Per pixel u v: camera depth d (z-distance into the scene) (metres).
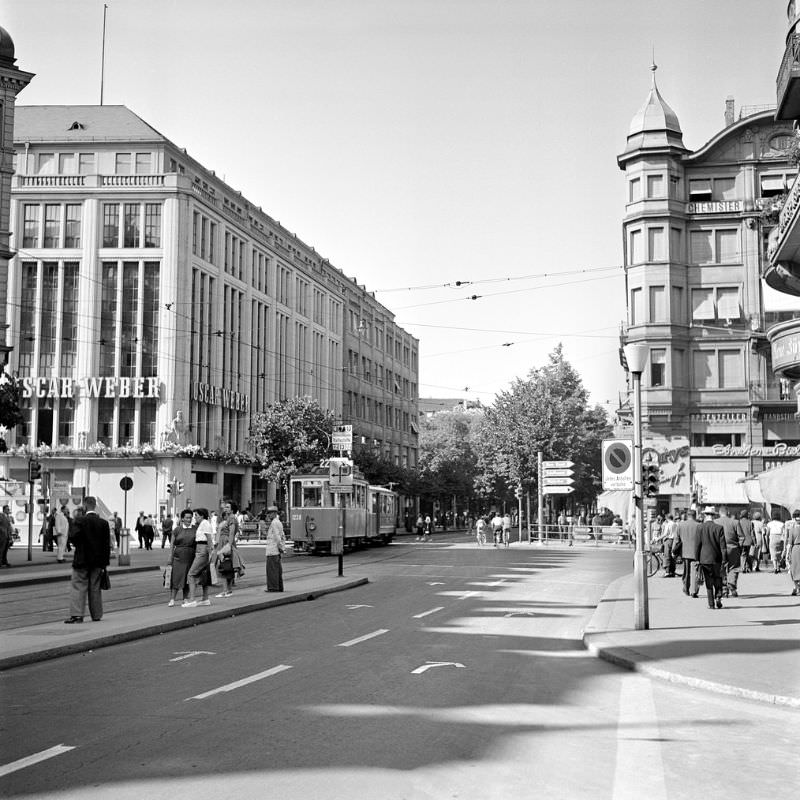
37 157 64.25
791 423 51.84
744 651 12.69
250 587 24.03
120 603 19.89
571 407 60.78
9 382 31.36
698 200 54.06
